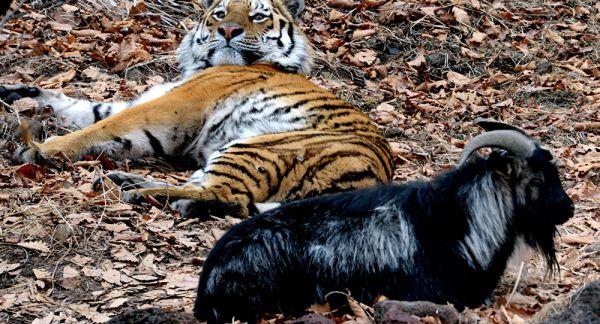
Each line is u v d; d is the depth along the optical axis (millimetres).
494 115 16828
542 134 16125
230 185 11297
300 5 14945
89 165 12312
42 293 9492
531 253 9734
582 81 18609
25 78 15391
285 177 11555
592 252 10914
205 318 8156
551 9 21422
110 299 9414
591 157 14977
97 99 15016
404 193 8719
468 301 8734
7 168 12000
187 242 10570
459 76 18125
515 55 19266
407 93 17266
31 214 10750
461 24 19797
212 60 14062
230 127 13102
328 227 8438
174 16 18516
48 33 16875
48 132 13461
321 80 17281
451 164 14609
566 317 7879
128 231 10695
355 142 12156
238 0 14219
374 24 19250
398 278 8469
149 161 13109
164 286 9664
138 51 16469
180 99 12977
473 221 8719
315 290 8344
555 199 8781
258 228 8297
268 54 14164
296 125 12969
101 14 17703
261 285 8188
